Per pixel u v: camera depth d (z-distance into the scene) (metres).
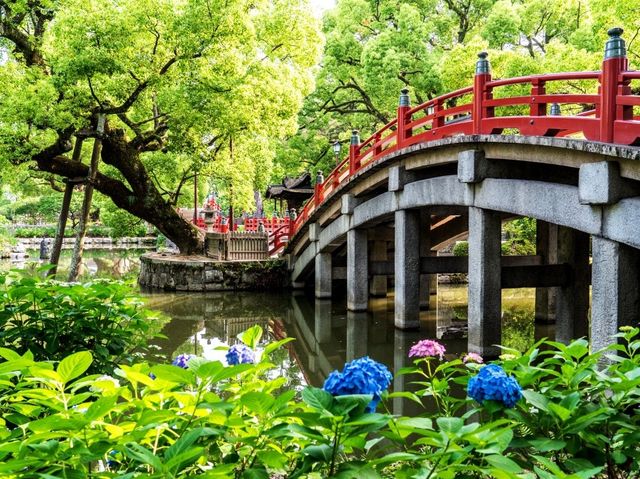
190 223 23.83
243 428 2.61
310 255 20.19
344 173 18.47
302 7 20.39
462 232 18.45
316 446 2.30
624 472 3.44
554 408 2.75
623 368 3.45
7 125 16.28
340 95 28.08
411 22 24.48
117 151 20.72
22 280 5.52
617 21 15.26
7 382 2.63
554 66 18.67
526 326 14.84
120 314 5.68
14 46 18.44
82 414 2.33
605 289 7.93
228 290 22.17
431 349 4.17
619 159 7.65
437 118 12.45
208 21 16.25
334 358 12.52
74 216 51.72
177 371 2.41
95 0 15.49
